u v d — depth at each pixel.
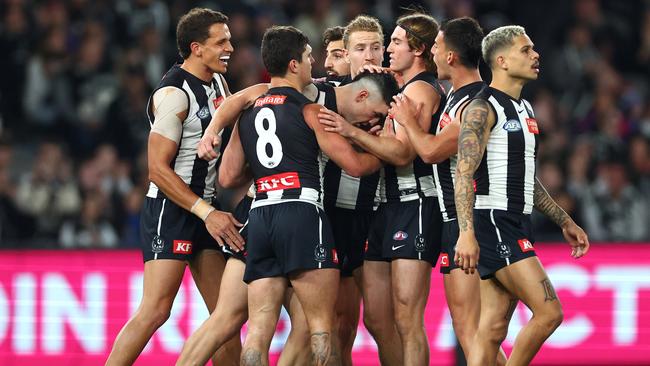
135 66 49.16
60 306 34.62
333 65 27.39
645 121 51.06
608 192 45.34
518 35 23.44
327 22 51.72
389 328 26.17
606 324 34.09
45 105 49.34
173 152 25.25
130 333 25.28
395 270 25.42
